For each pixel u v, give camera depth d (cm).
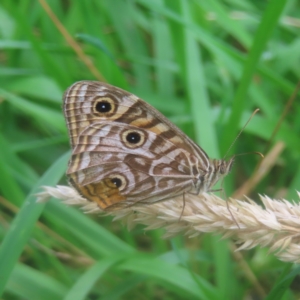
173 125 16
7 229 18
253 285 18
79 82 16
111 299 17
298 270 15
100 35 19
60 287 17
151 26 21
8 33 21
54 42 21
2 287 16
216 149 18
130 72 21
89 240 18
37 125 20
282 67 20
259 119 19
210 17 21
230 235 15
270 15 17
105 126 16
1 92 19
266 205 15
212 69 21
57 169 17
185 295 18
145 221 16
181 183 16
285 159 20
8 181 18
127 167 16
